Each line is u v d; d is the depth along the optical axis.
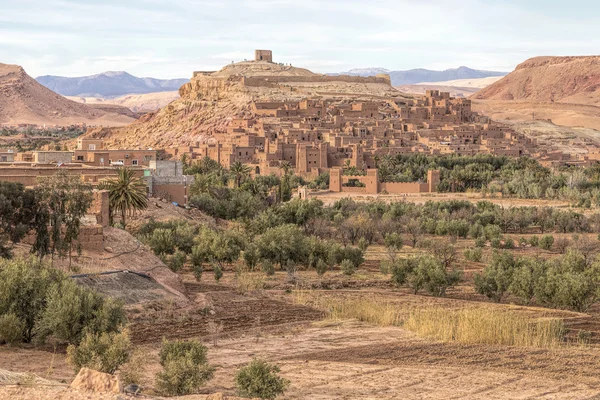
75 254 52.84
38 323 36.75
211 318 50.25
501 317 47.81
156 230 75.44
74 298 36.72
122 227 73.31
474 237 119.62
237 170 157.88
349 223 111.00
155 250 74.12
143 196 74.69
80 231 53.62
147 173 99.31
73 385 21.02
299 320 51.59
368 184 180.12
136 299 49.75
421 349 42.38
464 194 176.38
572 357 40.50
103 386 20.97
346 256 83.75
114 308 37.84
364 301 57.94
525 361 39.38
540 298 62.66
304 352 41.44
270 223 102.56
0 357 34.09
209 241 77.75
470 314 48.66
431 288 68.25
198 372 30.98
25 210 50.62
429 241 104.44
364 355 40.69
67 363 32.75
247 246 79.12
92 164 104.31
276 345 43.34
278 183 173.38
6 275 38.59
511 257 77.12
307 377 35.16
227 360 38.84
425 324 47.84
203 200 111.38
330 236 111.50
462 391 32.94
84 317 36.84
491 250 102.56
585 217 135.25
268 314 53.19
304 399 30.75
